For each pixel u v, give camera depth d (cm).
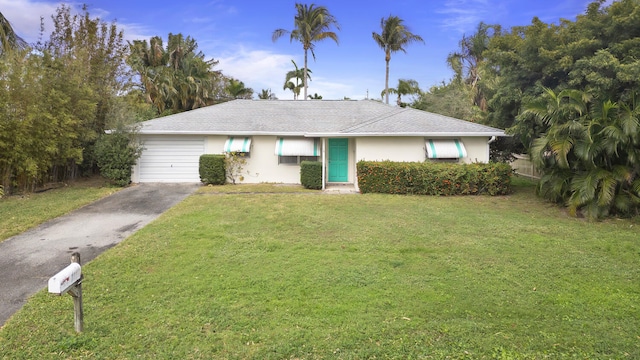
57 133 1570
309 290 628
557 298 607
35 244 903
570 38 1658
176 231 1000
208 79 4328
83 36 2052
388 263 766
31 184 1593
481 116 2784
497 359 441
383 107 2314
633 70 1345
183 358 440
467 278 689
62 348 455
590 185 1152
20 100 1438
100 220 1145
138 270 716
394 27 3984
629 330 511
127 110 1872
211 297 600
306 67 3934
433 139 1806
